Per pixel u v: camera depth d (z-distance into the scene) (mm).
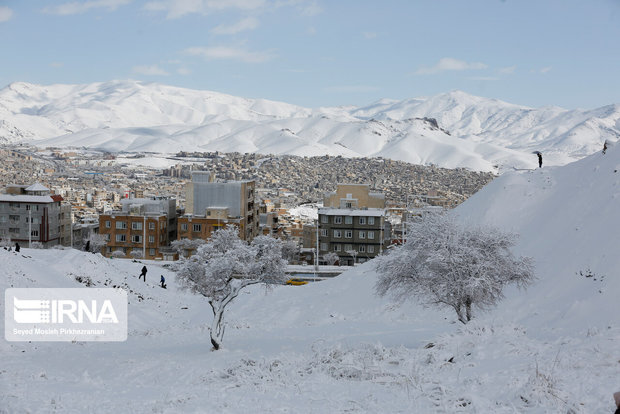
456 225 34938
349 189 156750
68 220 155250
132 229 134750
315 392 19844
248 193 145125
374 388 19375
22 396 21812
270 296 63250
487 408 15422
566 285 39031
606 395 14922
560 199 52438
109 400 21109
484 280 32156
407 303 50219
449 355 22750
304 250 151000
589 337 22266
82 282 61344
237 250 37750
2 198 144625
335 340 37344
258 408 17891
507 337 23656
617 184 47031
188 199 143250
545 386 15828
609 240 40438
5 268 54375
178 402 19734
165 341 44000
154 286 69750
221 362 31641
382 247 129625
